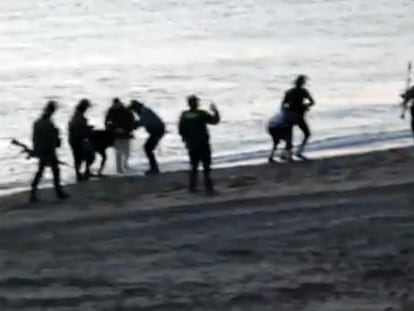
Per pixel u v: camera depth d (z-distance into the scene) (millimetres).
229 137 58656
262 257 19812
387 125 61625
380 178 32156
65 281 18156
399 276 17594
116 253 21047
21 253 21594
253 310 15500
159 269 19062
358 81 96500
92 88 96875
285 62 120562
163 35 169625
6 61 128125
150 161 36594
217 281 17641
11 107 81312
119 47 148250
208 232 23312
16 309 16172
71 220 26609
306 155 45406
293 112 37688
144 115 36312
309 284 17062
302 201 27703
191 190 30750
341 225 23094
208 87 95500
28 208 29547
